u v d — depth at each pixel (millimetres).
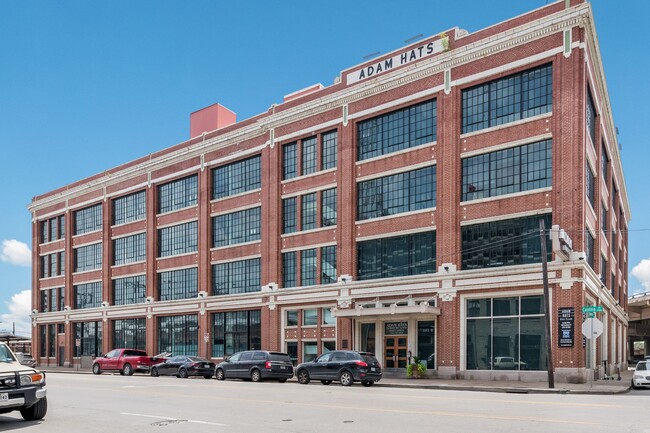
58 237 62125
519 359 29266
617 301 47688
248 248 43156
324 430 12570
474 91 32594
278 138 41781
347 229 36719
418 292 33031
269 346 40406
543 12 30266
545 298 25562
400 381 29359
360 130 37594
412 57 35188
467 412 15359
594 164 33500
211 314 45500
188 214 48219
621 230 56125
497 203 30797
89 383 29547
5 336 75500
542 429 12258
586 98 29844
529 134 29984
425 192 33812
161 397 20906
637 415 14586
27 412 14758
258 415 15312
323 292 37531
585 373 28047
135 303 52125
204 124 51781
